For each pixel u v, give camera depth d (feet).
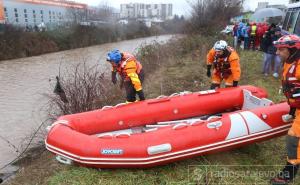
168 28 128.16
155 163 12.05
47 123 21.47
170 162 12.34
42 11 123.44
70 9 118.32
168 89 26.20
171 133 12.26
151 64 34.63
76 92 19.77
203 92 16.40
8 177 15.19
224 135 12.43
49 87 34.73
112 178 12.37
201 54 41.09
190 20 57.57
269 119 13.05
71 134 12.73
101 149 12.05
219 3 57.26
